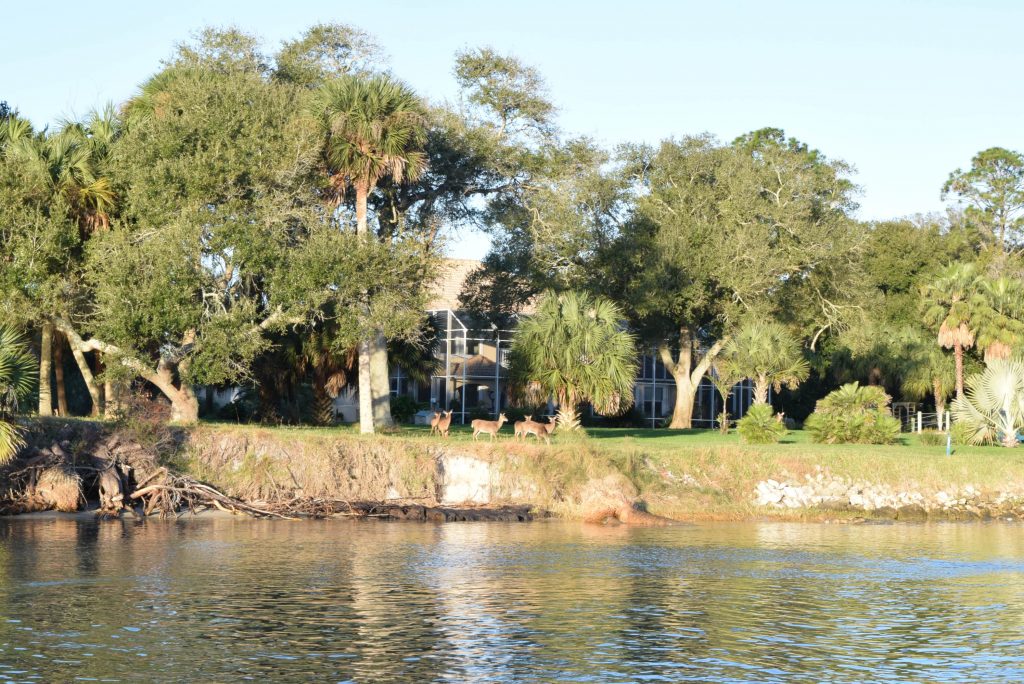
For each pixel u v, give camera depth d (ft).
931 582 78.33
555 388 135.64
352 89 125.70
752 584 76.59
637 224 183.73
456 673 52.26
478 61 155.94
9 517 104.06
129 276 116.78
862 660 55.93
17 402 100.01
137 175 120.78
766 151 196.24
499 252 175.63
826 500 122.11
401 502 111.75
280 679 50.78
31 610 64.18
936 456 131.54
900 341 224.33
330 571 78.48
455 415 203.31
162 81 135.85
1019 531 110.63
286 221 126.52
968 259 263.08
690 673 52.95
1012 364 159.74
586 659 55.26
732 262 178.40
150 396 127.95
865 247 203.82
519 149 157.99
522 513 111.96
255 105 127.65
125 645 56.34
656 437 157.79
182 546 88.63
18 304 116.88
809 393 240.12
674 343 203.82
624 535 101.65
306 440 113.91
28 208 119.14
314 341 140.77
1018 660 56.24
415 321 124.36
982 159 298.56
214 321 118.52
